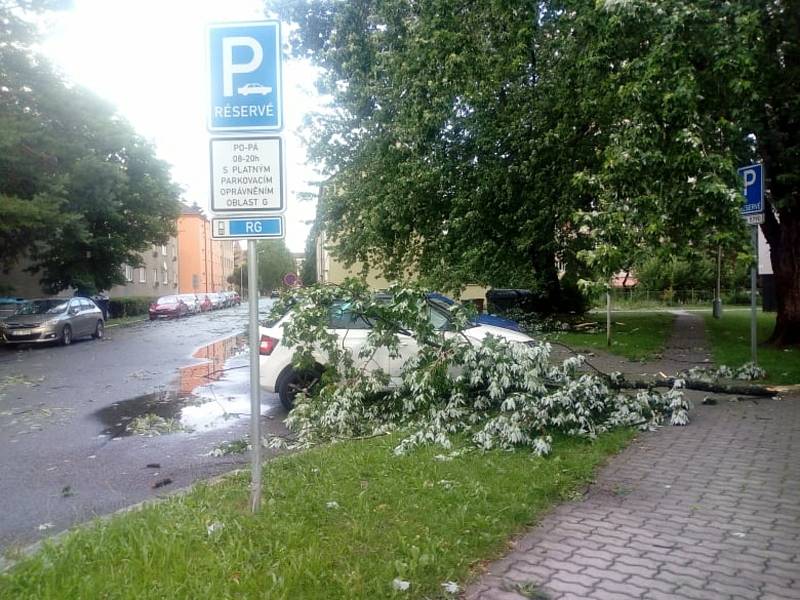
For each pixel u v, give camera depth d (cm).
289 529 402
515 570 368
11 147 2159
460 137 1600
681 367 1116
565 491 496
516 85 1526
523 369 668
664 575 360
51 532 470
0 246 2566
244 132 429
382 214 1705
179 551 369
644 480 526
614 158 852
